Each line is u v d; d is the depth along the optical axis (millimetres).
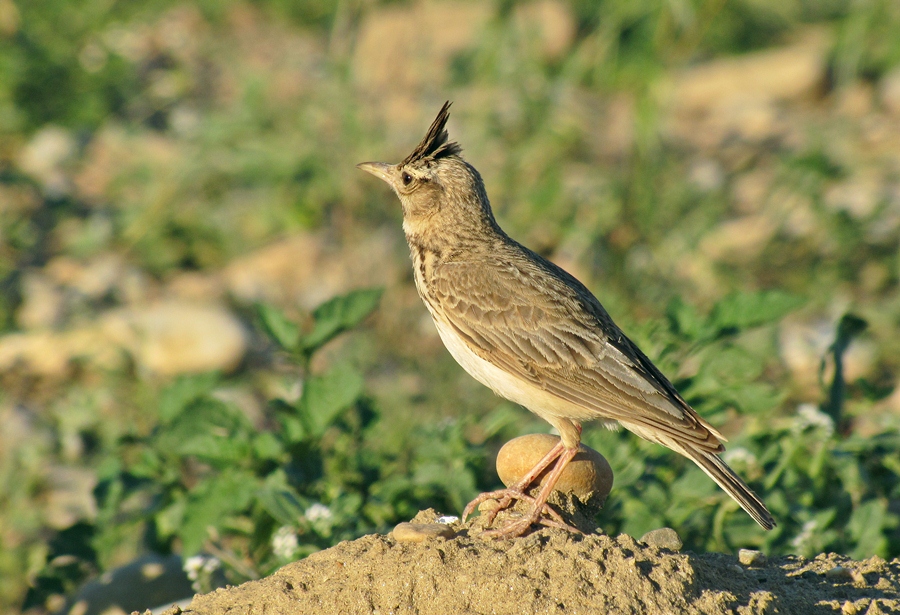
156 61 23203
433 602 7043
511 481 8711
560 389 9000
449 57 21719
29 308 16219
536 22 19703
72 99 21297
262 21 25547
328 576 7398
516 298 9312
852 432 11336
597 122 19125
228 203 18250
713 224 16578
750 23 23438
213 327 14852
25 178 18625
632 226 16156
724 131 20516
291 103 19641
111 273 16953
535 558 7066
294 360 11000
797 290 15406
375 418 10812
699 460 8391
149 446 10906
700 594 6961
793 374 13680
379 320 15945
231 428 10195
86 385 14680
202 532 9375
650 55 16703
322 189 17734
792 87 21797
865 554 9078
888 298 15062
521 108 18422
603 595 6840
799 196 16938
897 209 16656
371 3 22156
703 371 10344
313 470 10250
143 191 18797
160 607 9477
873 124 19906
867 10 19547
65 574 10367
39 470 12656
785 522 9461
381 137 18156
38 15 22969
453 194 9797
